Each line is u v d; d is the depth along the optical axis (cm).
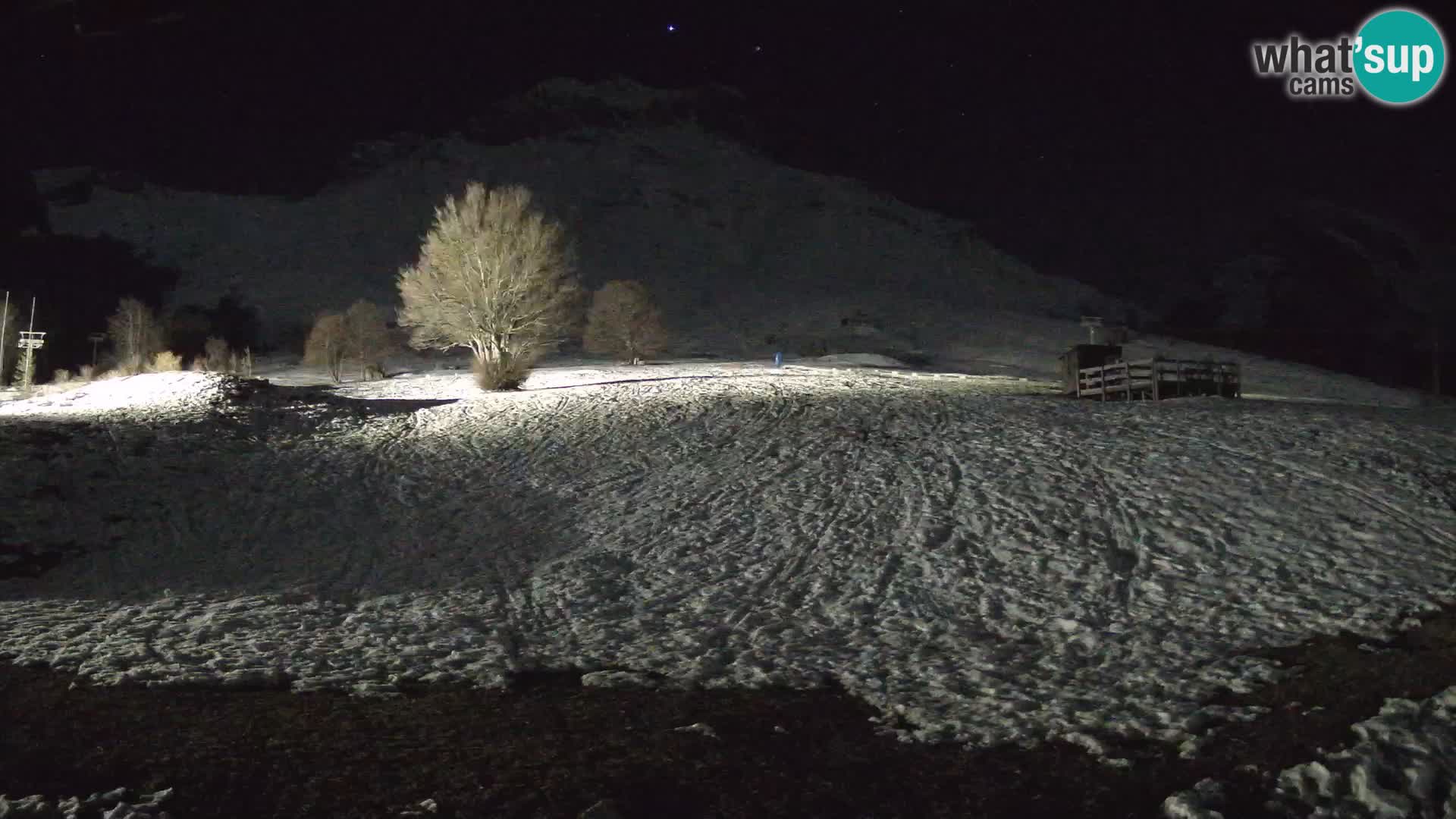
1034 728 789
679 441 2405
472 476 2159
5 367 5747
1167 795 661
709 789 670
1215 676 918
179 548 1606
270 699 865
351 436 2578
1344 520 1463
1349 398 6303
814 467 2058
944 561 1436
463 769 698
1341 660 947
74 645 1033
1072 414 2511
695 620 1213
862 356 7231
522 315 3847
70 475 1922
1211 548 1400
